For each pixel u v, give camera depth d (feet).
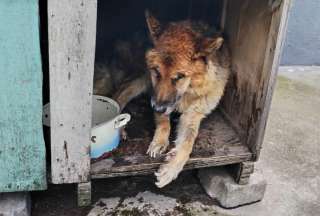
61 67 2.88
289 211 3.97
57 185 3.97
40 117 3.04
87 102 3.05
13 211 3.31
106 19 5.21
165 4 5.32
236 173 3.86
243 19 3.94
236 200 3.89
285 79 7.38
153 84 3.84
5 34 2.71
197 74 3.78
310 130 5.57
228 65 4.24
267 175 4.49
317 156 4.96
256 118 3.69
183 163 3.62
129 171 3.52
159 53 3.66
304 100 6.52
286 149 5.05
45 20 3.58
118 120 3.69
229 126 4.28
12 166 3.18
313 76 7.64
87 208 3.74
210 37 3.95
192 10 5.12
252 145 3.79
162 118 4.05
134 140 3.92
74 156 3.24
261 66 3.57
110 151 3.65
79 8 2.72
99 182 4.09
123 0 5.18
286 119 5.82
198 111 4.05
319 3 7.64
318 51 8.11
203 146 3.87
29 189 3.31
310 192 4.28
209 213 3.83
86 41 2.83
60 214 3.65
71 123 3.10
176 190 4.09
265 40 3.48
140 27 5.23
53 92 2.95
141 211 3.76
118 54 5.11
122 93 4.62
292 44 7.91
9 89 2.89
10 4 2.63
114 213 3.71
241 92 4.03
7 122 3.00
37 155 3.19
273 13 3.32
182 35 3.75
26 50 2.79
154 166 3.57
